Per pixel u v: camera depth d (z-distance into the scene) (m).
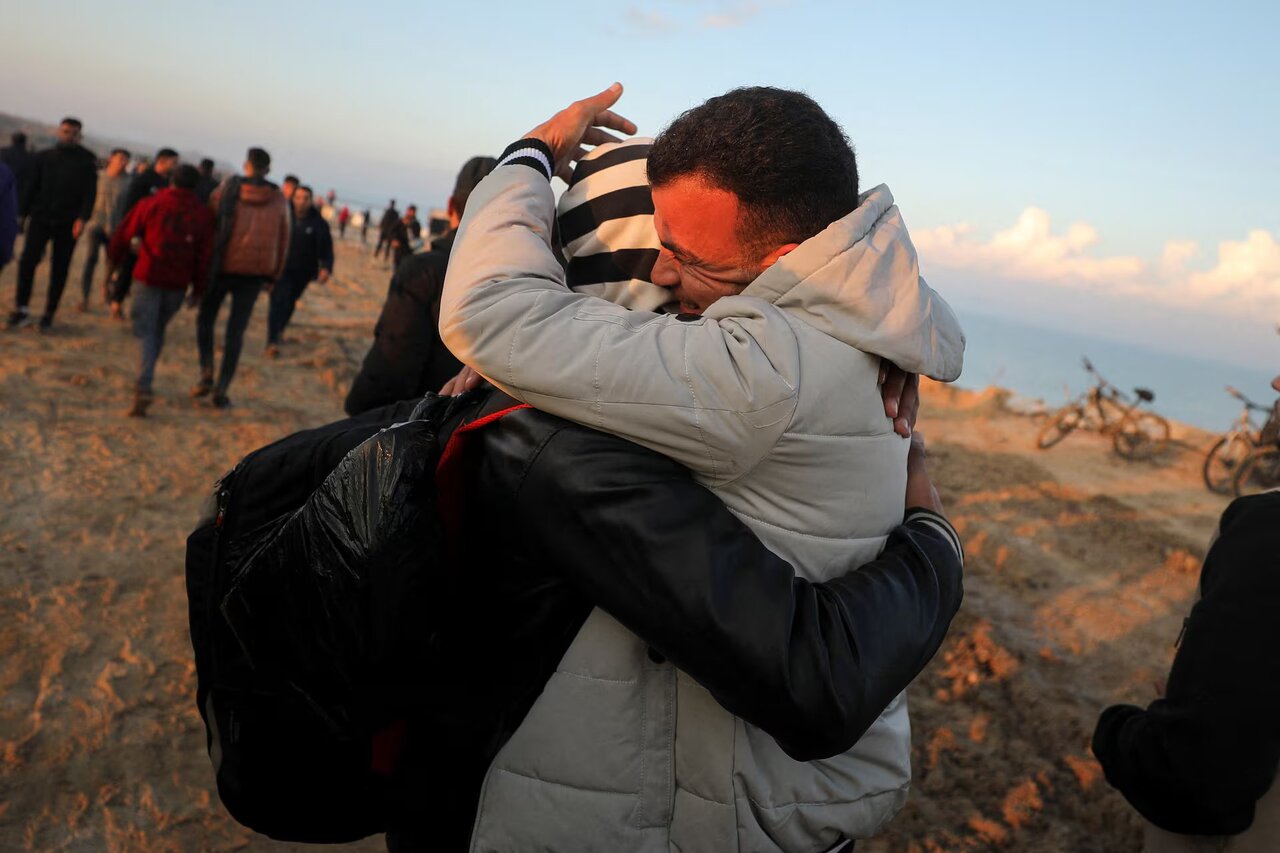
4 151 7.77
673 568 0.89
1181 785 1.20
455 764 1.12
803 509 0.99
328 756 1.14
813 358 0.94
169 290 5.44
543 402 0.95
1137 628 5.03
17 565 3.61
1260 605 1.16
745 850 1.04
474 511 1.04
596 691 1.02
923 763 3.31
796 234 0.99
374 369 2.83
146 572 3.75
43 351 6.45
